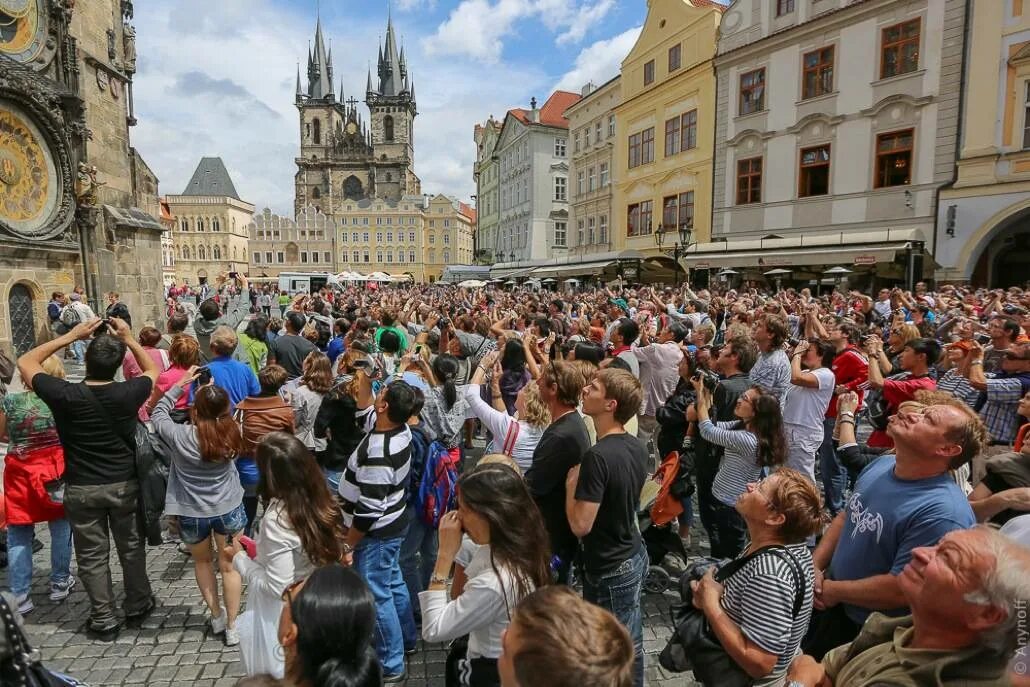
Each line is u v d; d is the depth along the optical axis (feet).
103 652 13.16
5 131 42.52
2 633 5.96
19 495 14.11
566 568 11.59
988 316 33.96
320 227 349.61
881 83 72.74
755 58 87.30
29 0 44.21
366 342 26.45
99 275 51.26
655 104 107.55
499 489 7.84
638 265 95.50
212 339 19.33
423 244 352.08
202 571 13.71
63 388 12.50
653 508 15.72
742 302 42.16
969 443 8.16
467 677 8.02
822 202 80.02
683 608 9.23
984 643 5.07
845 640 9.37
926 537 7.93
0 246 42.04
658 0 105.81
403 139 382.01
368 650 6.25
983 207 64.95
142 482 13.60
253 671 10.05
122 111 56.75
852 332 22.41
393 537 12.21
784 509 7.88
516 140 184.44
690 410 16.67
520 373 23.80
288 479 10.11
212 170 358.84
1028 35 61.21
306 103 379.35
